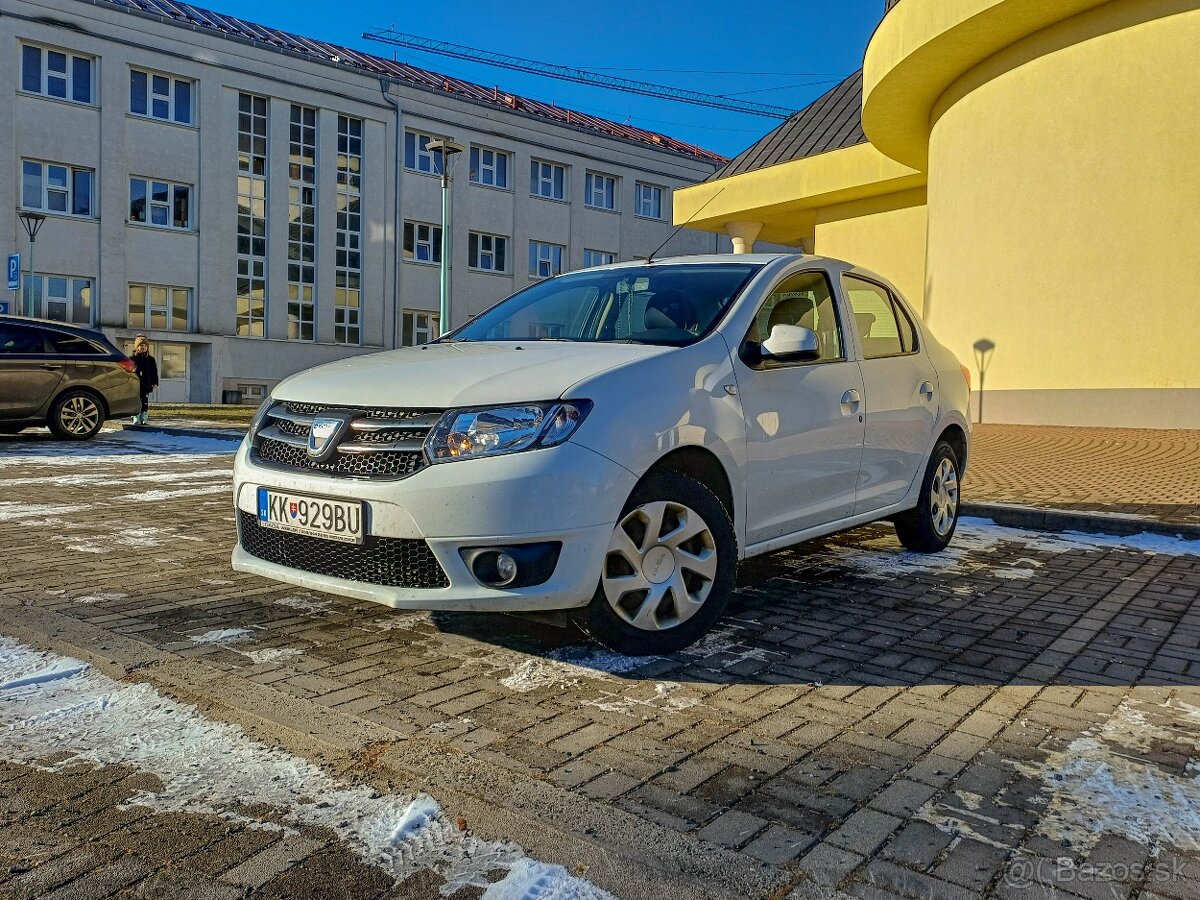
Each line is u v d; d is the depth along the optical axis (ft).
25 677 10.93
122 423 57.62
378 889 6.88
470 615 13.97
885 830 7.72
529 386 11.34
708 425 12.46
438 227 127.44
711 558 12.44
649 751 9.25
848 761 9.07
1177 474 30.45
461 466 10.87
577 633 13.12
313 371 13.69
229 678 11.02
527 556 10.87
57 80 99.04
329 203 117.29
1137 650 12.73
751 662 12.03
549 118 135.33
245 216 111.55
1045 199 48.80
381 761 8.86
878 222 75.46
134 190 104.32
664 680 11.32
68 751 9.12
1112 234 45.96
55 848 7.41
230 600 14.75
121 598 14.80
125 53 101.76
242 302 111.86
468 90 137.39
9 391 43.27
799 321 15.15
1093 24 46.19
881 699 10.78
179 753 9.09
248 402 111.86
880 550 19.54
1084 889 6.89
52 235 98.73
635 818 7.80
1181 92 43.32
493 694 10.77
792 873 7.03
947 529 19.47
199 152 107.55
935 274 57.41
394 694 10.71
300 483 11.85
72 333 45.55
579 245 140.05
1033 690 11.14
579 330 14.74
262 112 112.57
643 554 11.78
